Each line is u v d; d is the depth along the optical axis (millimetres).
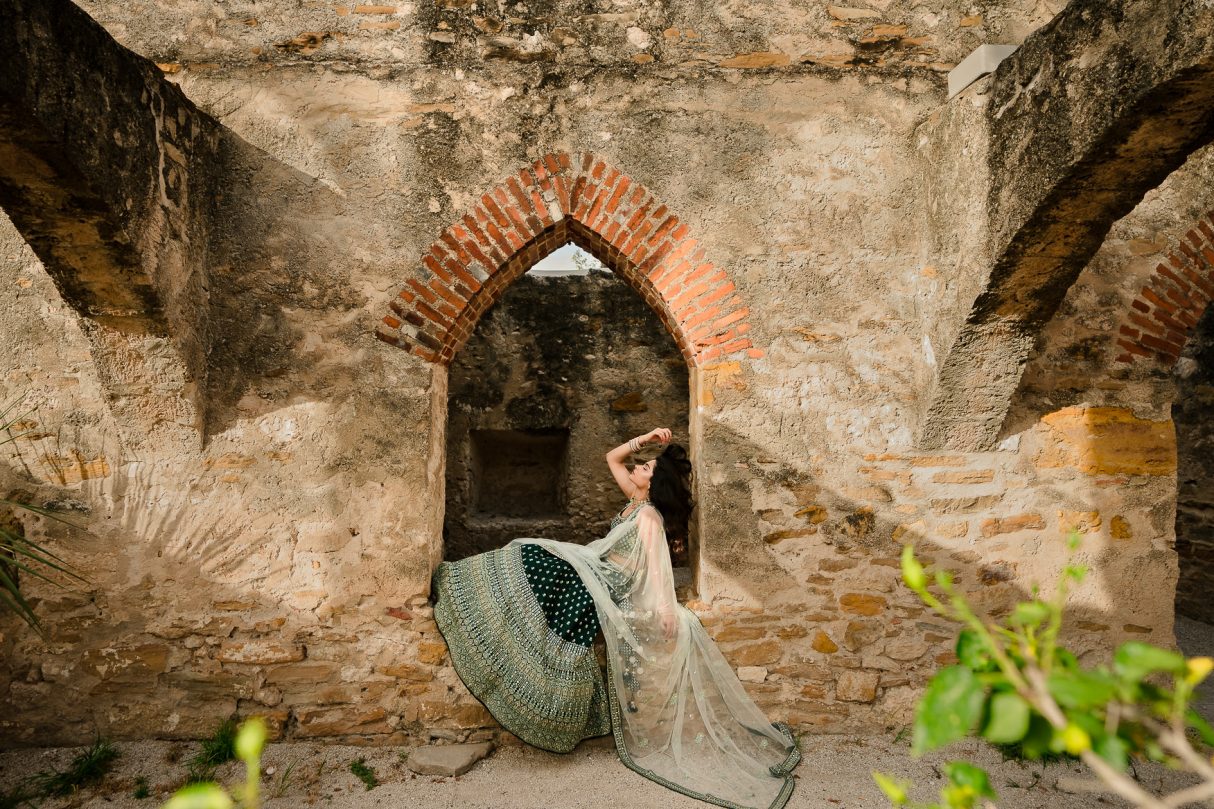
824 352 4090
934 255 3969
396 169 4043
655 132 4102
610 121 4094
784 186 4113
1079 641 4082
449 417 6875
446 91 4062
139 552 3895
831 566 4059
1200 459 6367
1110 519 4102
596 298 6969
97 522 3887
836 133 4125
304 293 3998
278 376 3971
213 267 3949
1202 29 2420
